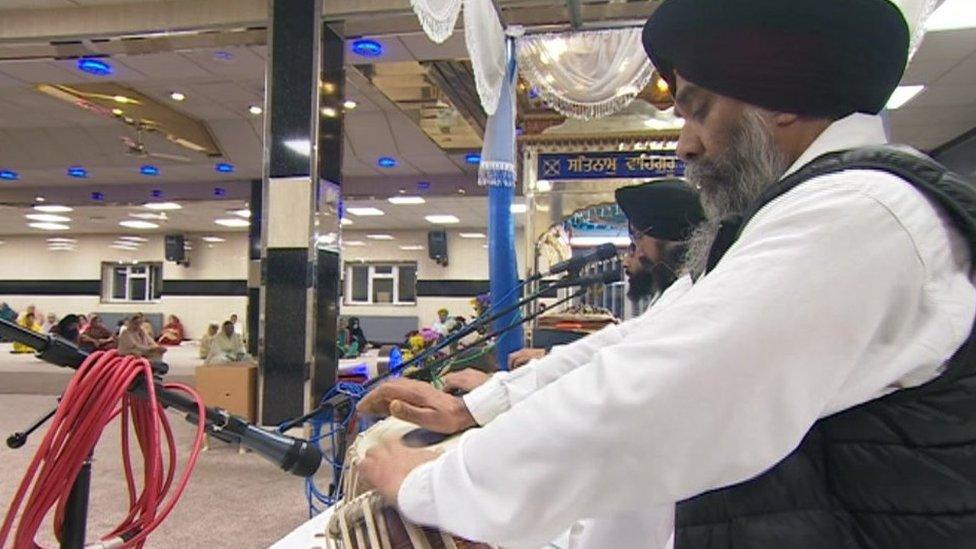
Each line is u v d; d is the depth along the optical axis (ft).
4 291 74.28
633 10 14.25
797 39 2.16
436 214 54.34
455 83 21.66
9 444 3.33
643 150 15.60
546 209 15.85
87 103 27.20
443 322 52.03
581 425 1.92
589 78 14.84
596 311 12.48
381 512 2.41
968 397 1.99
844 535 2.08
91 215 56.49
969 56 19.75
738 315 1.87
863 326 1.90
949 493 1.97
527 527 1.99
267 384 15.12
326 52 15.74
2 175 40.70
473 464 2.11
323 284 15.66
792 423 1.86
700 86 2.36
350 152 34.27
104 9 17.33
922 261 1.96
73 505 3.26
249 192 41.42
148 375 3.29
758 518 2.15
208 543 10.87
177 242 70.23
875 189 2.02
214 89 25.53
